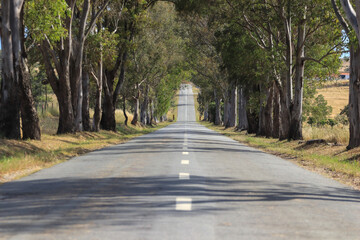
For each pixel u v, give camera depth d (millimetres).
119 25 57469
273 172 19188
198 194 12391
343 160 26719
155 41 85250
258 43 50719
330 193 13961
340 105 169250
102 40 46844
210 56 87812
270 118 60312
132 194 12297
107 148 33656
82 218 9273
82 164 21453
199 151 29734
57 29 33188
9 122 29812
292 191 13820
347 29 29531
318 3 37375
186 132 69750
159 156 25156
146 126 117000
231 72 57875
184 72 123312
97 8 50812
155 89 125938
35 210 10133
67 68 42688
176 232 8188
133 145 36531
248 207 10867
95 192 12703
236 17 45406
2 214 9719
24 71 31906
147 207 10484
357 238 8211
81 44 44969
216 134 69375
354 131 29766
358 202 12555
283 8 43906
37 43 41281
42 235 7875
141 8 56875
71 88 46344
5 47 29594
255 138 57125
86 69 50594
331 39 40500
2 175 17219
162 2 80500
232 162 22953
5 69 29688
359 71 29531
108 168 19328
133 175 16703
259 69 49969
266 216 9898
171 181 14930
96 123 55500
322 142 36031
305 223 9344
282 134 50594
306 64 51219
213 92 145625
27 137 32750
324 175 19828
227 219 9430
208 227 8656
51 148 31531
